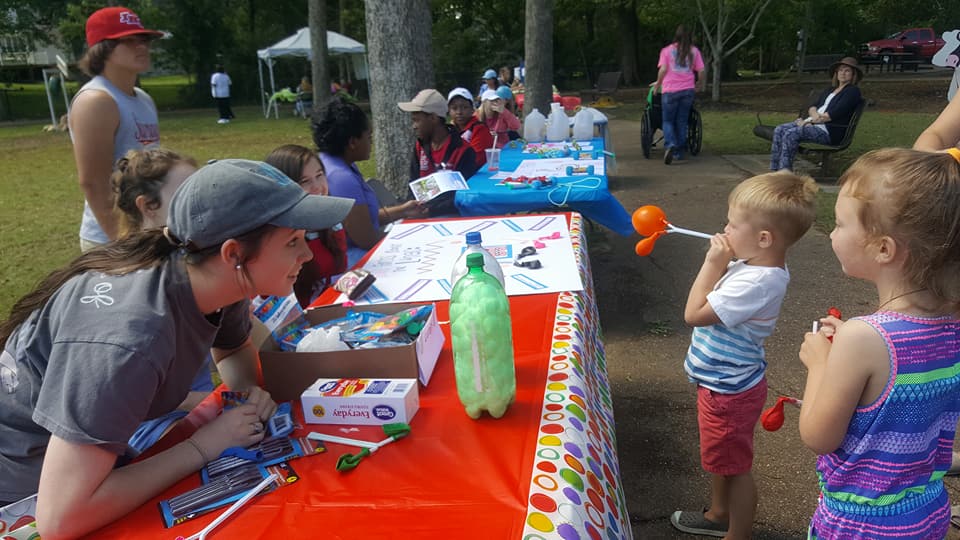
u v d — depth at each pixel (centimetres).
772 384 331
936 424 139
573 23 3136
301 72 3017
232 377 173
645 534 235
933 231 123
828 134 723
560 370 160
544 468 122
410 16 554
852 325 137
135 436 149
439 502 115
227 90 2069
